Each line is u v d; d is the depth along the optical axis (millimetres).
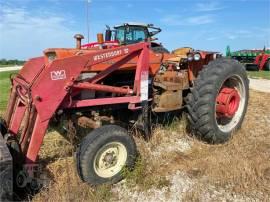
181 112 5672
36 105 3451
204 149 4723
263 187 3586
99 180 3654
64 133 4668
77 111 4168
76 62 3703
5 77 16734
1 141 3289
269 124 6051
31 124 3504
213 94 4730
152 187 3686
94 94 4172
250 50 22656
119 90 4238
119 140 3758
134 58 4383
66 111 4086
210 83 4719
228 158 4215
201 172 3957
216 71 4785
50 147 4723
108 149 3717
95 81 4066
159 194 3549
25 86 3645
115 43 5324
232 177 3754
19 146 3469
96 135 3609
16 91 3979
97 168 3686
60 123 4383
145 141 4812
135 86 4387
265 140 5074
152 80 4902
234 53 22938
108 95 4422
